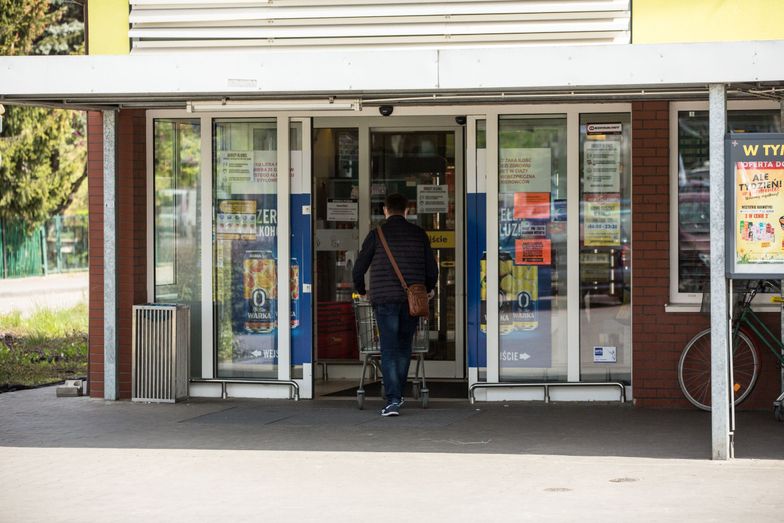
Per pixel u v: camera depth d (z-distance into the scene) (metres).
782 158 8.30
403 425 10.20
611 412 10.80
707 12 9.54
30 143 25.64
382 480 7.98
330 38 9.93
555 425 10.12
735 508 7.06
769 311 10.79
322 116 13.05
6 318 20.67
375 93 9.88
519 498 7.39
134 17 10.19
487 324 11.41
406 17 9.81
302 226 11.79
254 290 11.92
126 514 7.08
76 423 10.47
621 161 11.24
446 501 7.33
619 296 11.30
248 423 10.38
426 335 11.19
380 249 10.71
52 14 25.56
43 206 27.00
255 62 9.05
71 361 16.03
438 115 11.52
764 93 9.58
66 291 27.38
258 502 7.37
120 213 11.80
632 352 11.09
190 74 9.11
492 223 11.40
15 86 9.26
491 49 8.75
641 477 8.00
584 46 8.59
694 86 8.95
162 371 11.59
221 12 10.08
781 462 8.46
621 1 9.56
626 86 8.75
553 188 11.36
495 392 11.42
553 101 10.77
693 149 10.94
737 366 10.77
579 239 11.32
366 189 13.21
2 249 31.52
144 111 11.83
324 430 9.99
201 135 11.89
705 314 10.90
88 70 9.21
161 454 8.99
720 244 8.43
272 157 11.85
